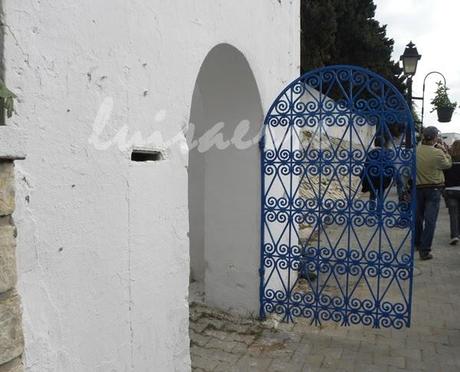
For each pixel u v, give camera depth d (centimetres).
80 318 229
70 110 218
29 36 193
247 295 476
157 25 283
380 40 1916
